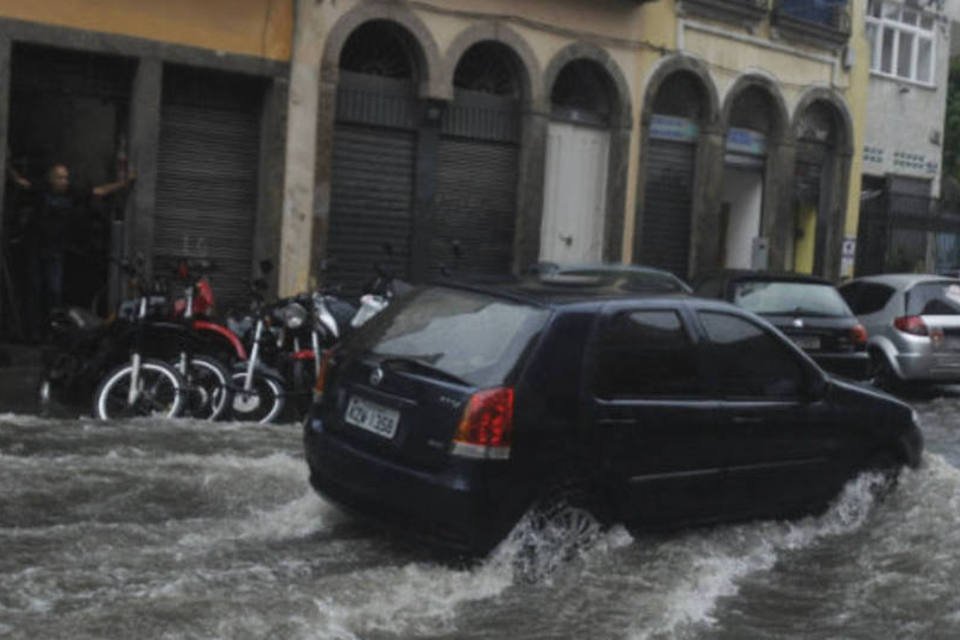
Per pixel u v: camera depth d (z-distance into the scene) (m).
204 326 10.90
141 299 10.49
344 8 16.75
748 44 23.17
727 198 24.77
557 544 6.57
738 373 7.47
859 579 7.03
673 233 22.33
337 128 17.25
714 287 14.68
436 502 6.30
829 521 8.04
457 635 5.70
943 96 30.31
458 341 6.73
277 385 10.85
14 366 13.36
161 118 15.54
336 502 6.95
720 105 22.67
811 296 14.74
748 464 7.46
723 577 6.82
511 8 18.83
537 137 19.38
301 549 6.89
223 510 7.71
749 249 24.67
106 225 15.12
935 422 14.12
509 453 6.32
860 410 8.11
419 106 18.00
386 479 6.53
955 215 30.11
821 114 25.81
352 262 17.58
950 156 34.31
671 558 6.98
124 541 6.85
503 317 6.75
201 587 6.07
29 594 5.83
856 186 26.58
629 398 6.86
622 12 20.56
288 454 9.30
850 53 25.67
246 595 5.94
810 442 7.81
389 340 7.06
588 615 6.05
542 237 20.14
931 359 16.16
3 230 14.11
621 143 20.80
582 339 6.70
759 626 6.17
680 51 21.70
